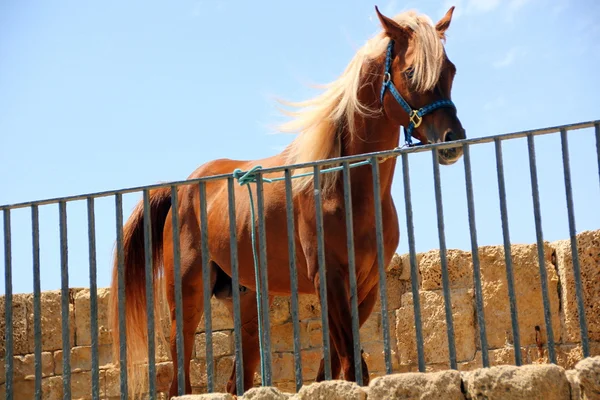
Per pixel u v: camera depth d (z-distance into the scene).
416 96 7.96
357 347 6.55
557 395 5.75
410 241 6.42
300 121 8.59
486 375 5.84
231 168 10.43
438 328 11.15
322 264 6.67
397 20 8.41
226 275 10.44
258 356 10.97
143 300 10.52
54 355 12.67
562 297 10.61
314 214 8.18
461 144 6.50
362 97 8.37
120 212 7.19
